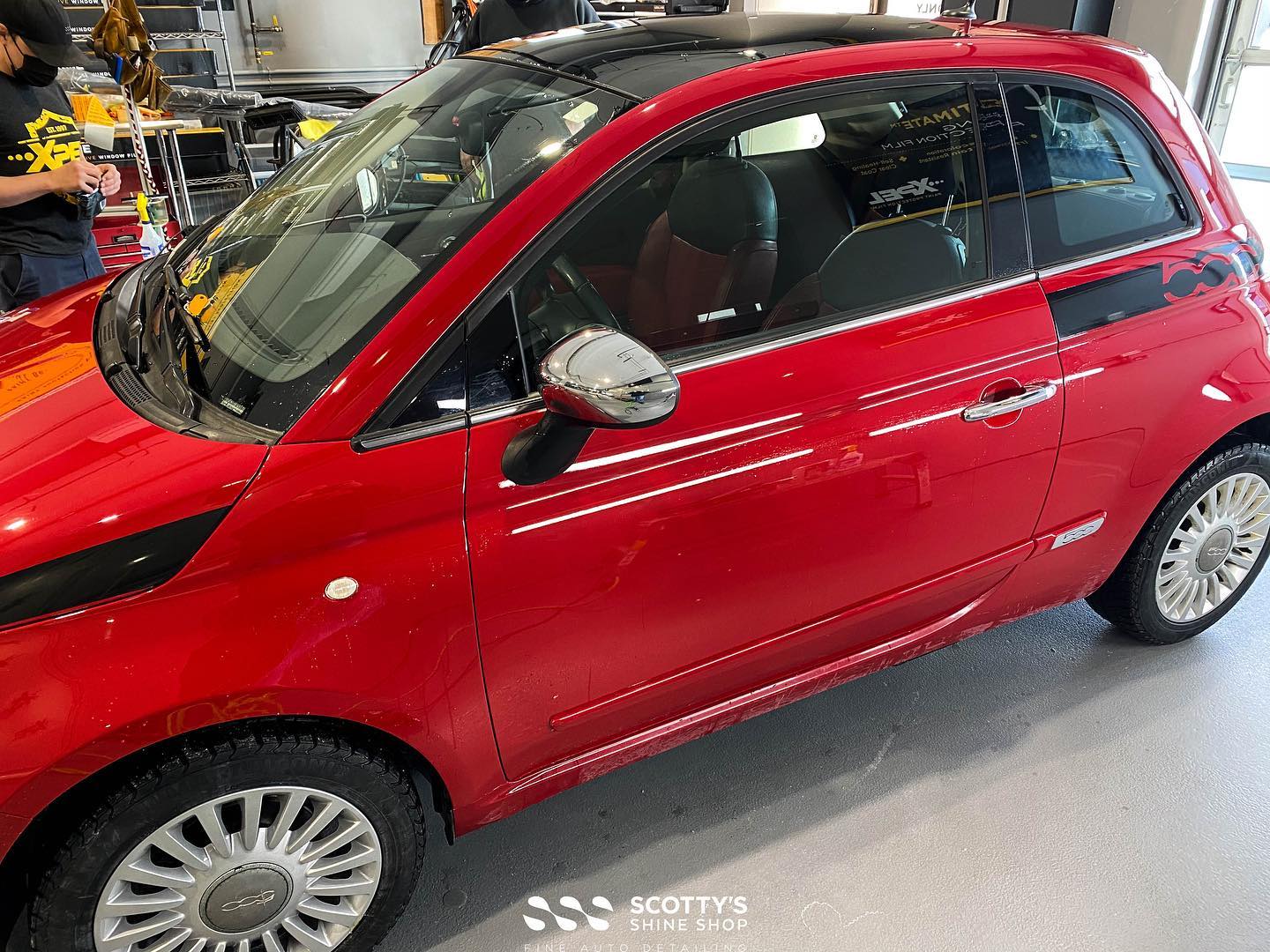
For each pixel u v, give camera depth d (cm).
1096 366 170
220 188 362
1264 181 484
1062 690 213
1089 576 198
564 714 143
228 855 126
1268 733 202
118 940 123
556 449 122
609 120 137
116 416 128
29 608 108
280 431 120
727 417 138
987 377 159
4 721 106
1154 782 188
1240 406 190
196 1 475
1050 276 166
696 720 160
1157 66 184
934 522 164
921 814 180
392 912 145
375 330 124
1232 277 186
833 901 163
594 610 137
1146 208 178
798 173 147
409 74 615
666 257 137
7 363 150
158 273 177
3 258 268
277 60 578
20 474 118
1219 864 171
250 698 115
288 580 117
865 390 148
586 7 400
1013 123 163
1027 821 179
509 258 127
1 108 255
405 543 122
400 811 137
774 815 180
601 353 113
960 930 158
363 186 156
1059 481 175
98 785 117
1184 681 216
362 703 122
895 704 209
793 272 147
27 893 119
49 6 248
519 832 175
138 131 275
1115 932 158
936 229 157
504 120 150
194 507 114
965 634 189
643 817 179
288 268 146
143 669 111
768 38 160
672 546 139
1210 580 221
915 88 155
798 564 153
